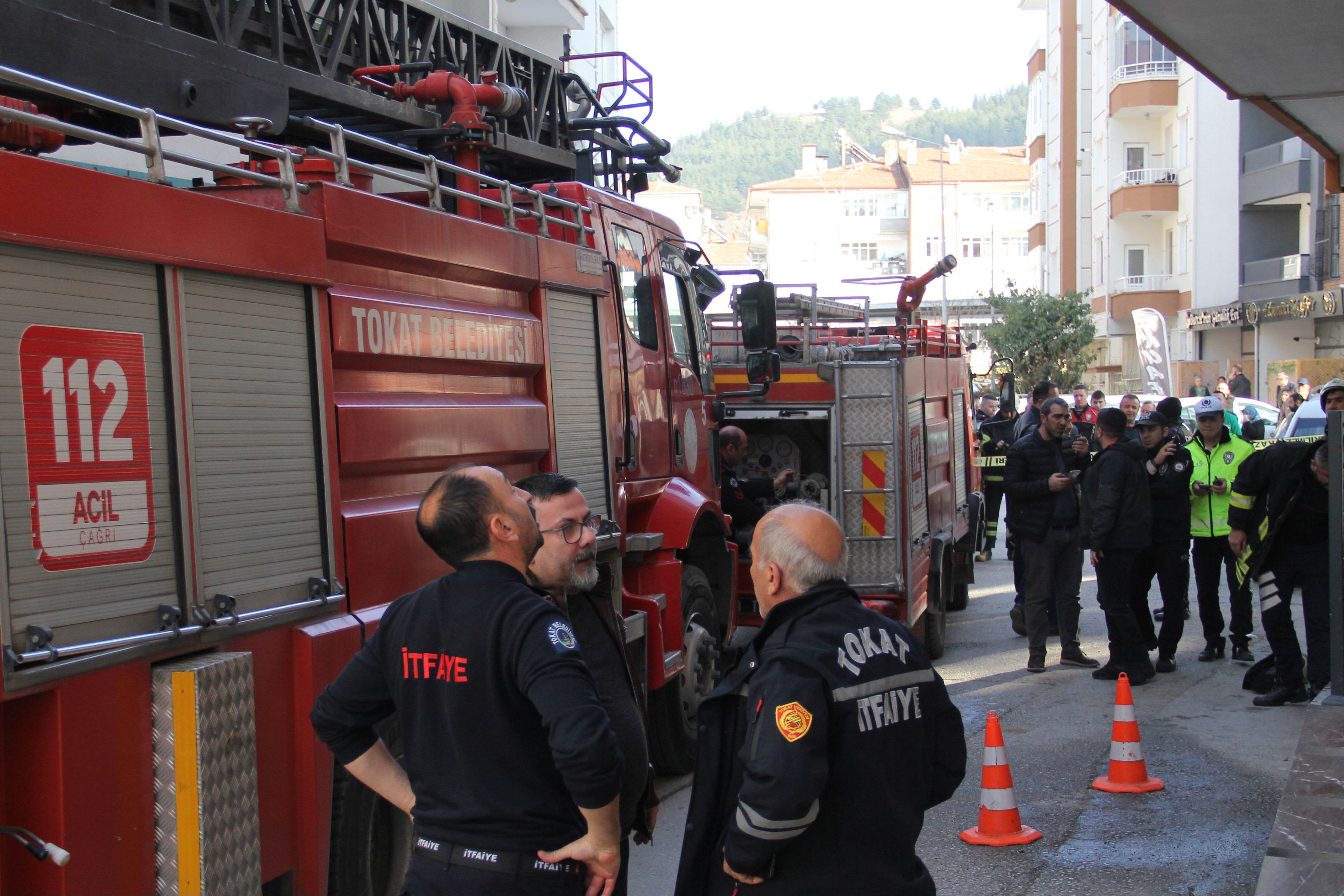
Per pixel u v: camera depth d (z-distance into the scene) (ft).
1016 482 29.35
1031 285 223.71
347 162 12.85
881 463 28.53
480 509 9.02
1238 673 28.63
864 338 36.35
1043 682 28.19
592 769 8.21
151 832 9.58
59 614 8.79
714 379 29.86
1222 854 16.81
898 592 28.30
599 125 28.45
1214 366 119.14
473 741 8.61
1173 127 133.59
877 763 8.71
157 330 9.94
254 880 10.32
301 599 11.53
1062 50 166.50
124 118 17.43
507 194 16.46
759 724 8.54
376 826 12.60
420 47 24.58
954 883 16.05
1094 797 19.51
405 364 13.73
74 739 8.85
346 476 12.57
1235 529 26.22
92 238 9.19
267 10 20.62
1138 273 141.18
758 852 8.32
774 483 30.94
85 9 16.24
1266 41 25.95
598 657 11.66
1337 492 21.72
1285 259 107.24
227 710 10.03
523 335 16.42
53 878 8.78
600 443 18.63
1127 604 27.81
